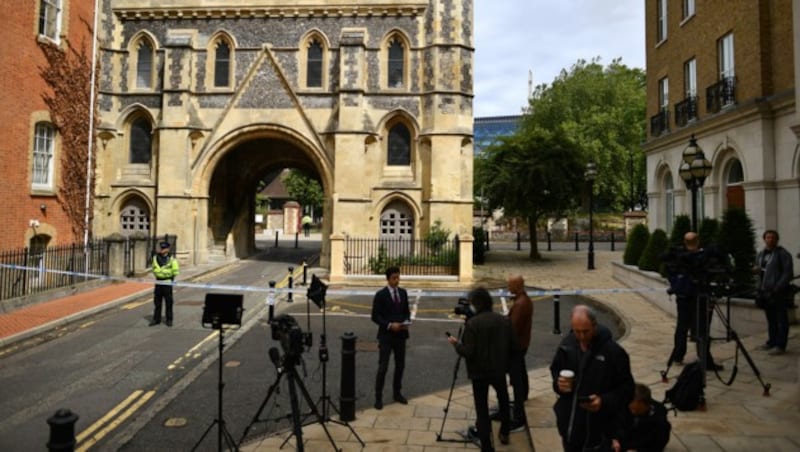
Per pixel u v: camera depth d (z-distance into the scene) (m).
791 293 8.86
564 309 15.58
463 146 25.02
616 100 46.91
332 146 24.86
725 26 15.62
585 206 52.44
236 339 11.57
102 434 6.54
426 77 24.97
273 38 25.55
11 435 6.49
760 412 6.39
